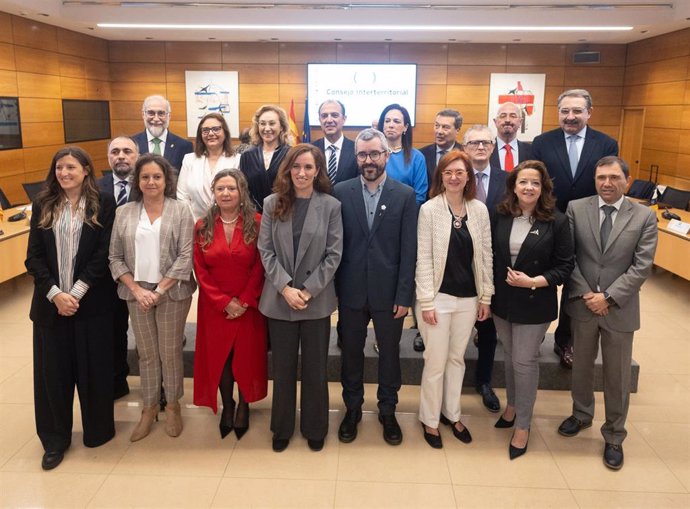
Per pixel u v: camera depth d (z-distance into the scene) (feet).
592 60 32.58
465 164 8.95
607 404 9.25
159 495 8.36
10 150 25.21
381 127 11.78
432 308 9.21
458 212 9.23
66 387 9.16
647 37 30.63
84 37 31.19
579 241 9.20
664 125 29.73
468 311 9.39
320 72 33.55
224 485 8.60
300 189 9.09
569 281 9.37
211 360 9.60
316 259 8.98
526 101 33.99
